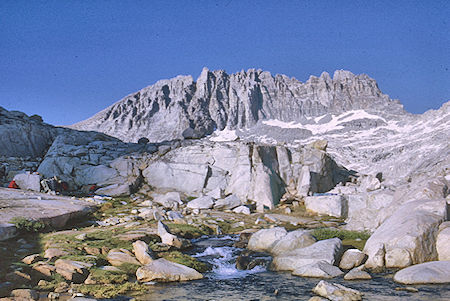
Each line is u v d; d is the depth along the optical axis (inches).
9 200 786.2
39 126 1665.8
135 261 516.1
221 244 685.9
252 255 586.2
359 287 395.9
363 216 780.6
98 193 1242.0
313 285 422.6
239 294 395.9
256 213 1056.2
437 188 646.5
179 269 476.7
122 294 394.0
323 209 1022.4
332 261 488.4
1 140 1481.3
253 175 1223.5
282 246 588.7
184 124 7465.6
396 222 522.6
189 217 944.3
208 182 1300.4
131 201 1173.1
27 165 1425.9
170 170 1332.4
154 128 7760.8
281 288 415.2
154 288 421.4
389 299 350.6
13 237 568.1
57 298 366.3
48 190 1131.9
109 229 725.9
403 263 463.8
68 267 450.9
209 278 474.6
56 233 630.5
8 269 429.1
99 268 470.9
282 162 1293.1
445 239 468.1
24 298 354.0
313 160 1288.1
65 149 1432.1
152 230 711.1
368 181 1150.3
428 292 366.0
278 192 1203.2
